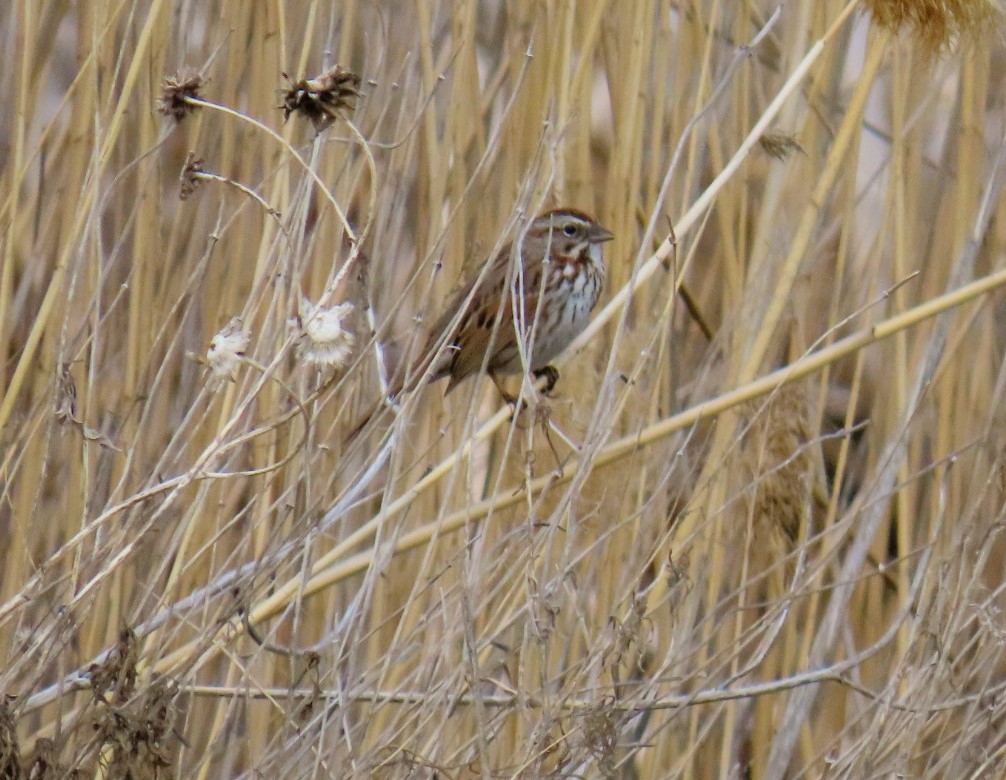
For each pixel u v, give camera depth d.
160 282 8.72
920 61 8.08
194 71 7.89
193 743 8.72
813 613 9.12
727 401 8.08
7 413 7.44
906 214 9.66
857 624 9.84
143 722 6.57
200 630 7.25
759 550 8.80
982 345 9.63
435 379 9.23
